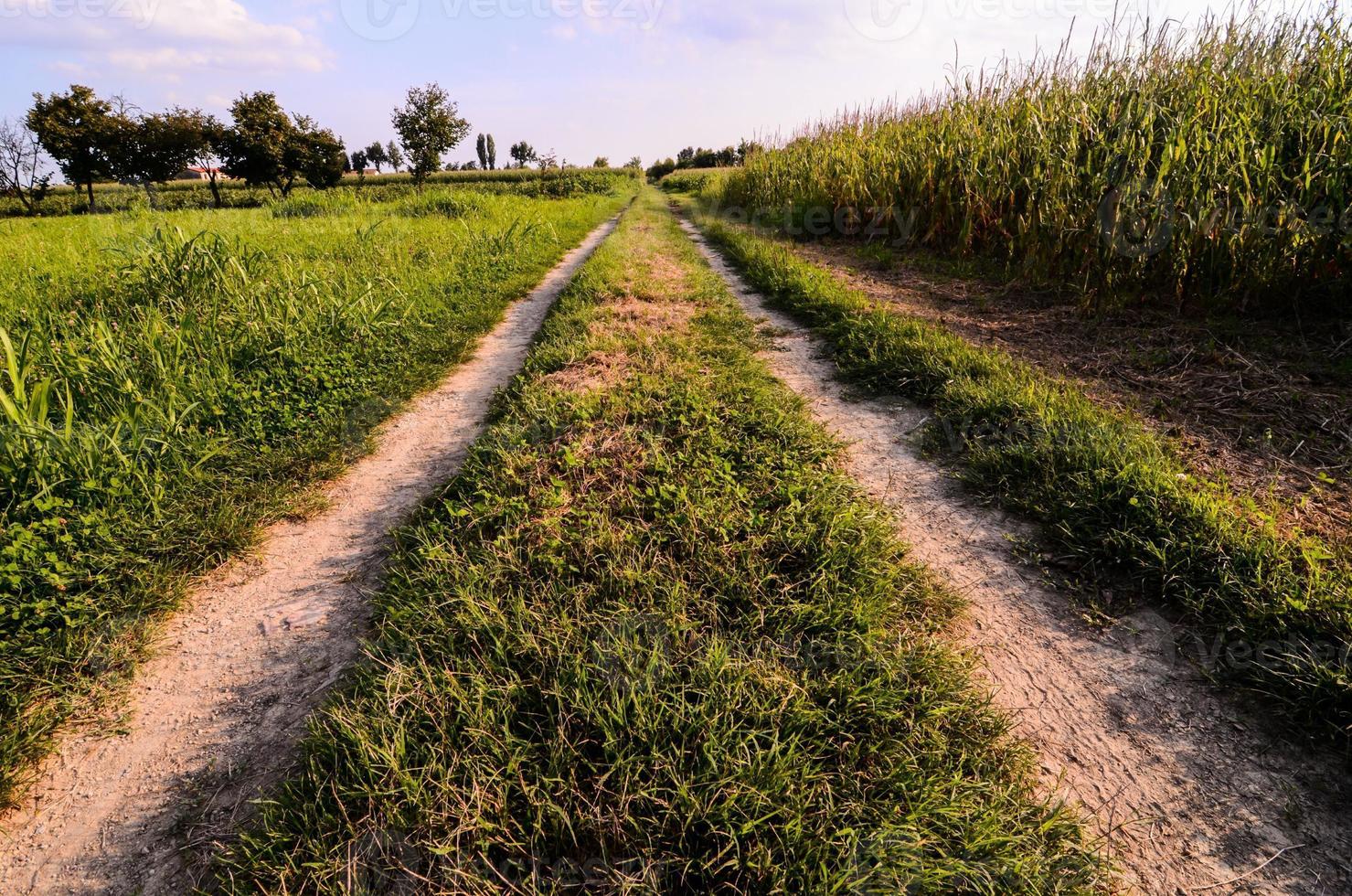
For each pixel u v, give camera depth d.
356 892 1.47
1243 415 3.49
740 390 4.14
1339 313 4.36
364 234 9.84
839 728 1.82
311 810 1.68
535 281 8.53
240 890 1.55
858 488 3.07
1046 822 1.61
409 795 1.65
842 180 11.09
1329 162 4.18
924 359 4.45
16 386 3.14
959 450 3.53
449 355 5.44
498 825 1.59
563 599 2.30
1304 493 2.81
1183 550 2.44
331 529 3.10
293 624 2.48
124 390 3.68
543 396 3.99
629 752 1.74
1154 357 4.33
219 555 2.84
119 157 35.34
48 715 2.07
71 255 8.09
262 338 4.76
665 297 6.83
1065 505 2.82
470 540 2.69
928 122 10.05
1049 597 2.46
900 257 8.93
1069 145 6.15
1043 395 3.74
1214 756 1.84
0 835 1.75
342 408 4.28
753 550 2.48
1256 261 4.48
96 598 2.51
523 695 1.92
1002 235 7.57
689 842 1.58
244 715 2.08
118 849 1.70
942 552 2.74
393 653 2.14
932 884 1.47
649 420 3.65
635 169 53.97
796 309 6.43
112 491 2.95
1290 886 1.53
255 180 34.72
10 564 2.42
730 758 1.71
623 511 2.79
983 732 1.87
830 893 1.44
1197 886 1.55
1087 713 1.98
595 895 1.48
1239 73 5.61
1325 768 1.80
